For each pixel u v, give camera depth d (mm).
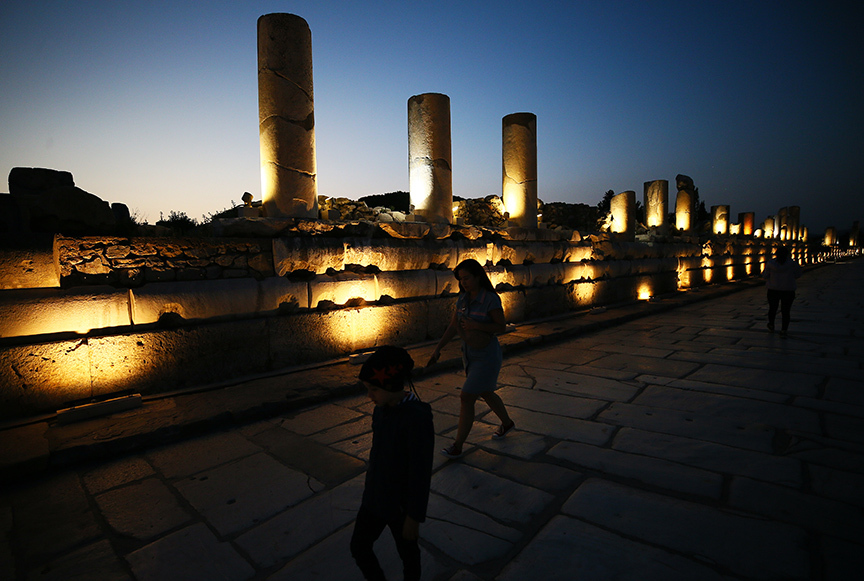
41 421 4121
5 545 2609
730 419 4359
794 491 3016
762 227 30516
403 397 1875
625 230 14172
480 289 3564
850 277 23578
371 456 1926
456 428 4270
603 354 7297
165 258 5035
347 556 2457
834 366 6117
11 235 4223
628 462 3506
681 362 6641
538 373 6219
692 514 2779
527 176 9938
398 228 7254
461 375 6098
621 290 13383
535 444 3881
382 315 7082
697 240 18422
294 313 6078
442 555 2457
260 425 4402
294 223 6039
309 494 3111
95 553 2523
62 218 4512
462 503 2980
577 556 2414
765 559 2354
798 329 9016
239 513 2896
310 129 6172
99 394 4539
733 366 6305
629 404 4875
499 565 2365
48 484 3318
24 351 4133
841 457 3488
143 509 2965
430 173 8070
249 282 5594
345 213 9812
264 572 2352
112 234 4938
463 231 8531
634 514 2795
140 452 3834
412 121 8133
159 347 4906
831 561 2320
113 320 4637
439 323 8039
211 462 3627
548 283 10641
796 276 8180
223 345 5391
